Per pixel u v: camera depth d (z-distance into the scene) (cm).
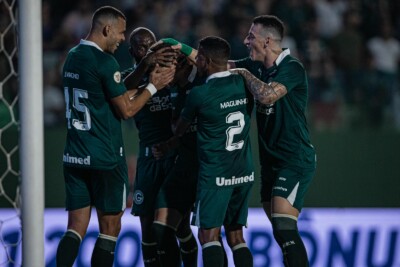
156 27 4038
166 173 2114
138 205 2159
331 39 4056
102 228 1922
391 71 3434
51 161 3055
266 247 2945
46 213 2953
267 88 1847
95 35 1881
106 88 1847
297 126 1922
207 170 1886
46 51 3859
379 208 3216
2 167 2866
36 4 1689
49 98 3384
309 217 3078
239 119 1903
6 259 2728
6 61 3080
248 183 1939
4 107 2916
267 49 1933
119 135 1898
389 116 3400
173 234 2023
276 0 4134
